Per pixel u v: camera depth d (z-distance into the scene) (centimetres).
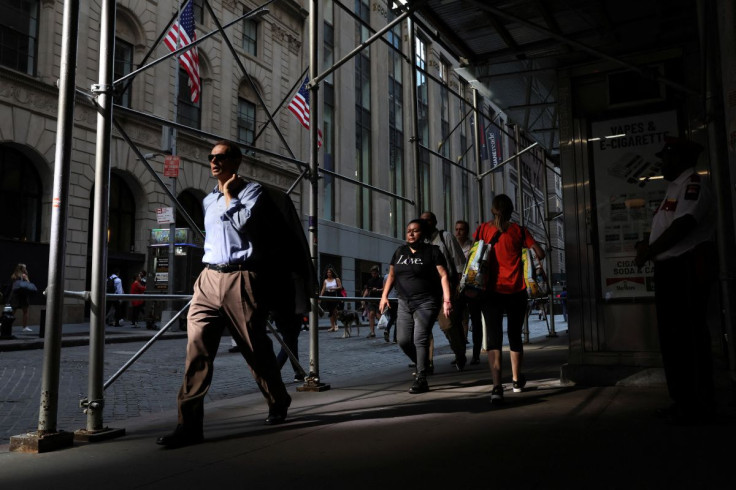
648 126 536
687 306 355
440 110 3684
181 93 2088
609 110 550
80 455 311
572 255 555
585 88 568
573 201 559
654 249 356
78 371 768
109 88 373
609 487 235
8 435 418
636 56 543
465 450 299
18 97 1583
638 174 536
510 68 643
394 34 3312
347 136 2836
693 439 310
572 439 317
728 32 326
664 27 515
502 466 268
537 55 590
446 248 685
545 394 480
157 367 834
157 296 441
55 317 334
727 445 296
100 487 252
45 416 330
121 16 1900
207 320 351
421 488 240
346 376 731
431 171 3512
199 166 2133
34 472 277
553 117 852
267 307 366
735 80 323
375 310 1505
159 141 1975
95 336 362
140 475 270
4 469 283
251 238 354
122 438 357
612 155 548
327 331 1758
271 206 365
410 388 518
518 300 475
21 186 1664
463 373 666
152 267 1638
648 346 518
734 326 404
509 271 472
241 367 847
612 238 541
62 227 336
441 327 677
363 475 261
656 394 462
